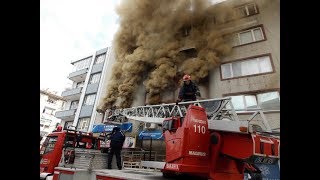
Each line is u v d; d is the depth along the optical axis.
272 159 3.70
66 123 24.11
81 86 24.92
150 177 4.18
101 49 23.06
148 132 13.26
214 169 3.79
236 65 11.99
